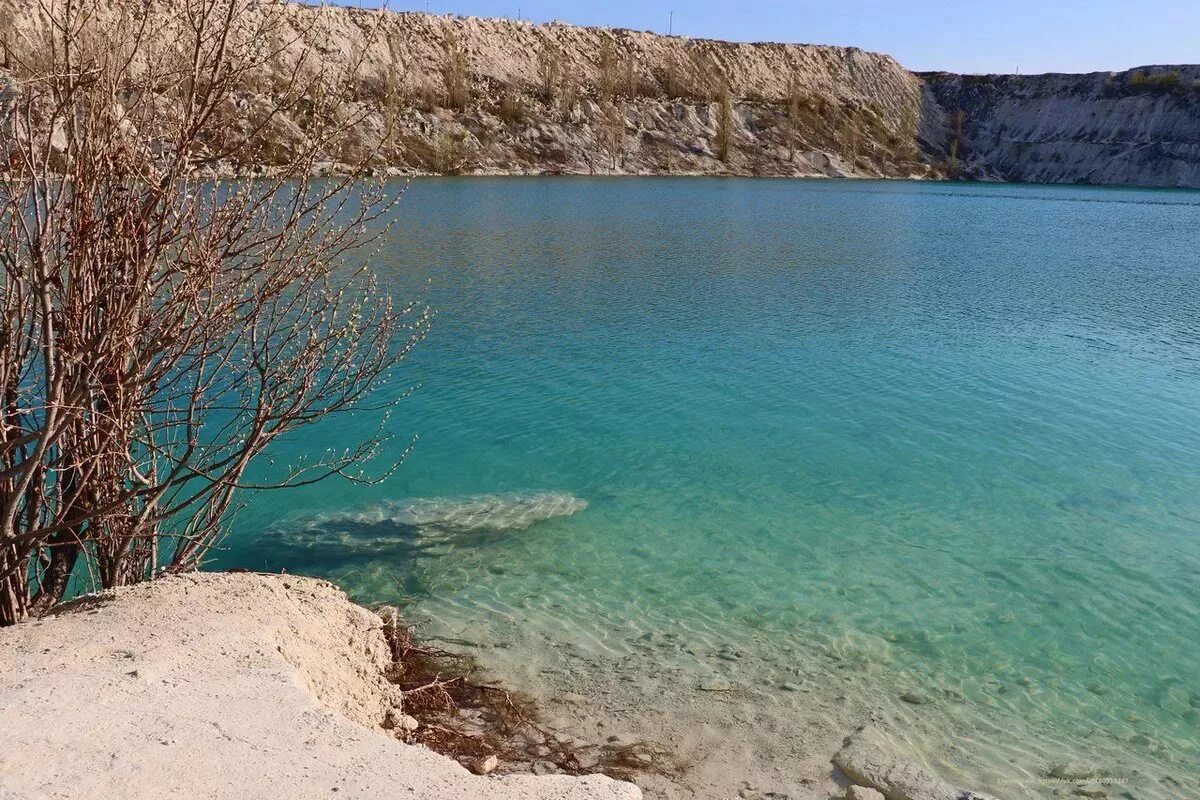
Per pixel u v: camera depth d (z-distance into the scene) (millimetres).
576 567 8648
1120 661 7133
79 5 4906
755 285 24969
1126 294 24531
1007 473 11203
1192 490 10680
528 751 5773
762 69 127625
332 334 6473
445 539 9141
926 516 9938
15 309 5270
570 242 33531
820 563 8805
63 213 5117
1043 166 118000
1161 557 8961
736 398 14227
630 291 23547
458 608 7793
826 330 19250
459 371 15438
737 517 9875
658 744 5910
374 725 5551
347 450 11516
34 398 5621
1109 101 118938
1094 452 11945
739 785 5527
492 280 24578
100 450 5602
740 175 98438
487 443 12055
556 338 17984
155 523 6145
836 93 128625
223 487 7016
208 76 5266
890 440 12383
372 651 6391
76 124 5035
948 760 5844
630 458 11633
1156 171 108750
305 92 5703
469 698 6383
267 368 6074
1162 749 6035
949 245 36844
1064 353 17438
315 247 5828
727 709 6348
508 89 97688
